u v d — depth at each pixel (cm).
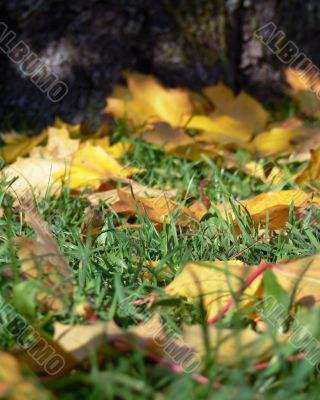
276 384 85
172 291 101
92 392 84
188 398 80
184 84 187
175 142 156
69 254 112
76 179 141
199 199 137
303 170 139
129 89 174
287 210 120
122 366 83
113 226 118
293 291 95
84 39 185
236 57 192
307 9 194
